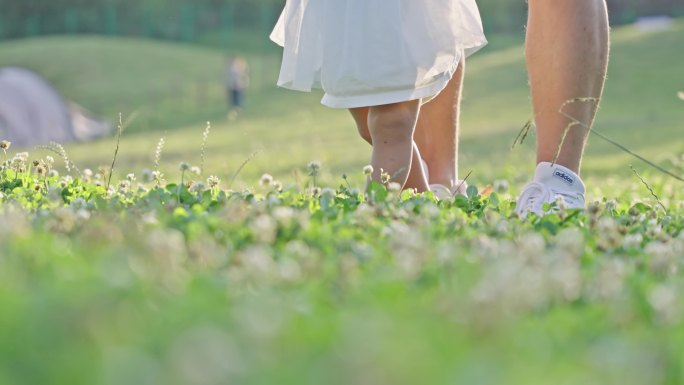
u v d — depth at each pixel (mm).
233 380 1254
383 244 2994
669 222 4176
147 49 45250
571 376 1381
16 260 2367
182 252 2646
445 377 1271
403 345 1417
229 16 65062
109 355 1345
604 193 7711
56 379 1283
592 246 3248
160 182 4844
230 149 20812
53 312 1575
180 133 28734
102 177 5359
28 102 28656
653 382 1478
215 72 42938
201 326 1671
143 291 1981
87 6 63219
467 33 4348
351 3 4160
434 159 4840
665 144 17391
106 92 38469
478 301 1829
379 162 4297
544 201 4262
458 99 4801
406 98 4176
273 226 3080
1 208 3615
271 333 1509
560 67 4324
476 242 3021
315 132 25031
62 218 3148
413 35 4172
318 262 2461
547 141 4395
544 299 2229
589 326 1995
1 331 1540
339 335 1577
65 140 28797
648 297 2277
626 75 30234
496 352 1589
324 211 3666
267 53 59875
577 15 4312
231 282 2232
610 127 20969
